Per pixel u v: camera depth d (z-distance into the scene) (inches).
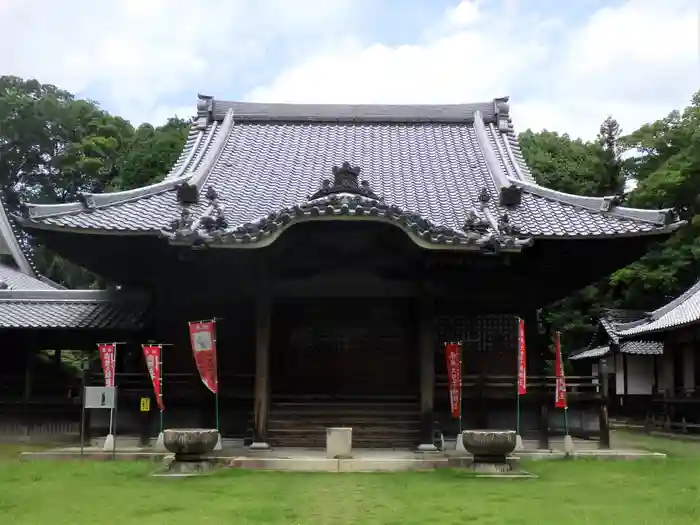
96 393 637.9
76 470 582.6
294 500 450.6
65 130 2317.9
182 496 464.1
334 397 775.1
